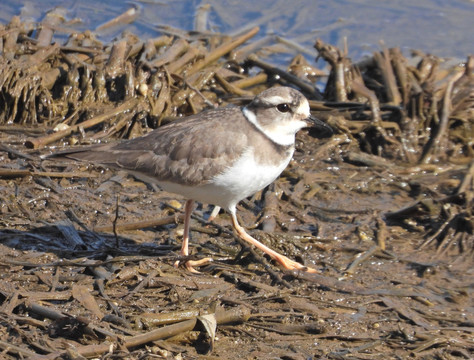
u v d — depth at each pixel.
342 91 17.31
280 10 22.30
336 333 9.99
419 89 16.72
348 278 11.48
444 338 9.87
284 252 12.12
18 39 17.86
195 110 16.17
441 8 22.30
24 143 14.83
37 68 16.47
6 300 9.87
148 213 12.98
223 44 19.06
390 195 14.09
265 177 11.25
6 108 15.66
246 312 9.92
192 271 11.34
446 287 11.31
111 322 9.62
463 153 15.42
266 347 9.62
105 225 12.41
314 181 14.32
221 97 17.39
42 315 9.62
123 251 11.51
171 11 21.88
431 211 13.16
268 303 10.59
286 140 11.40
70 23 20.58
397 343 9.86
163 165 11.18
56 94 16.48
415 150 15.51
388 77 17.20
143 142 11.47
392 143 15.49
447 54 19.88
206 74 17.55
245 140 11.02
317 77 19.23
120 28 20.56
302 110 11.35
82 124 15.17
